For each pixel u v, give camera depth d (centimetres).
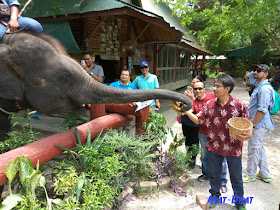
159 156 413
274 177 432
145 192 362
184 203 343
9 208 199
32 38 276
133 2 705
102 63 1026
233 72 3152
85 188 272
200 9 2484
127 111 403
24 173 220
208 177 407
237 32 943
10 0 292
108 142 343
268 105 375
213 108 309
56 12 571
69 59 295
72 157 306
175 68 1497
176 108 332
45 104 285
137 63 944
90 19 667
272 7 785
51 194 296
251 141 397
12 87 277
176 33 721
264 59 2628
